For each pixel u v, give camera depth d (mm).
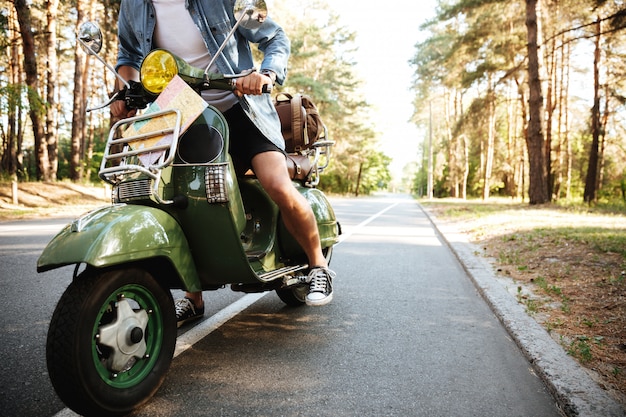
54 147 23594
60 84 39531
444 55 28375
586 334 3488
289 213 3154
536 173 18703
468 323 3963
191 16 2838
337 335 3590
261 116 2998
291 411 2404
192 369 2896
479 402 2559
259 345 3334
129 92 2717
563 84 33281
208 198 2621
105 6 20500
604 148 34625
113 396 2188
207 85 2654
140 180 2535
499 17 24141
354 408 2455
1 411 2312
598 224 10148
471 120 26125
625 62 26953
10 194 17109
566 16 21062
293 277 3479
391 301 4637
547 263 6074
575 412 2361
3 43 19484
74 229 2250
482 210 17453
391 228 12148
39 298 4406
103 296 2160
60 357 2041
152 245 2371
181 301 3742
